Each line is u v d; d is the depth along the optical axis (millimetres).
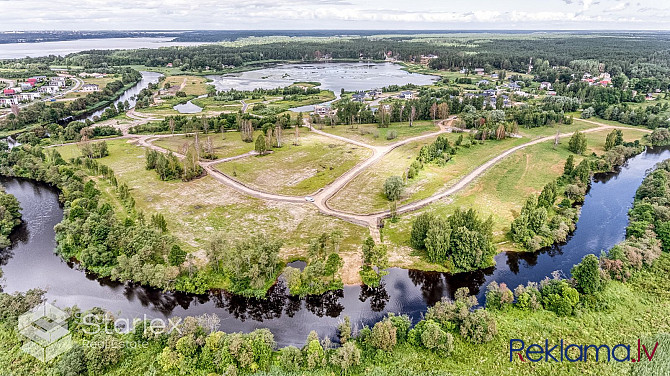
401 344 76500
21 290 94375
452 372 70625
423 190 144125
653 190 134000
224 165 169375
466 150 189625
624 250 98812
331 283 93938
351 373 71062
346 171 162500
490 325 76562
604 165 169125
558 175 158125
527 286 91188
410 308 89062
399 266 101812
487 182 151250
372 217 124375
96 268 99812
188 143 195500
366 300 91375
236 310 88562
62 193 147500
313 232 115812
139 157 180750
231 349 70938
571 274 91062
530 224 113000
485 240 101438
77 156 180875
